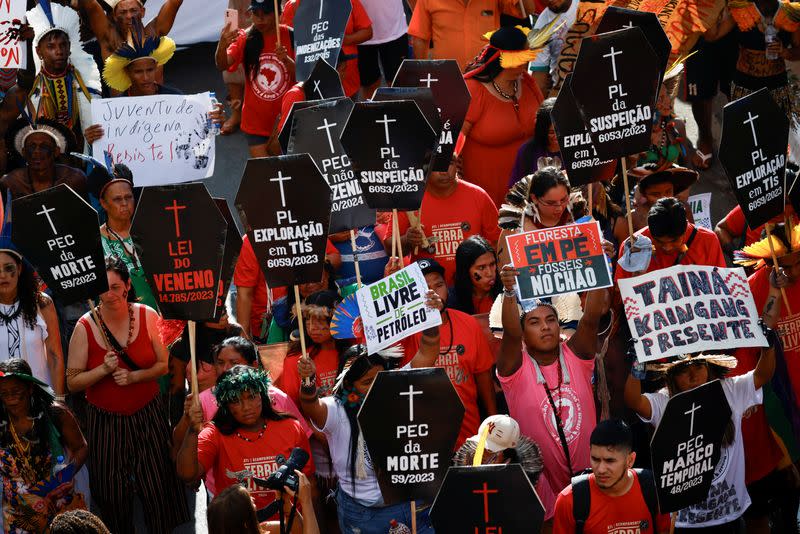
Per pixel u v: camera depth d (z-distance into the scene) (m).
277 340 14.45
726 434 11.86
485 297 13.78
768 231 12.41
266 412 11.73
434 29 19.45
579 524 10.65
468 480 9.38
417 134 11.22
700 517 11.90
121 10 18.86
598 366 12.62
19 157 17.70
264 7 18.53
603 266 11.62
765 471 12.72
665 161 16.39
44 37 17.39
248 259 14.95
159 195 10.85
